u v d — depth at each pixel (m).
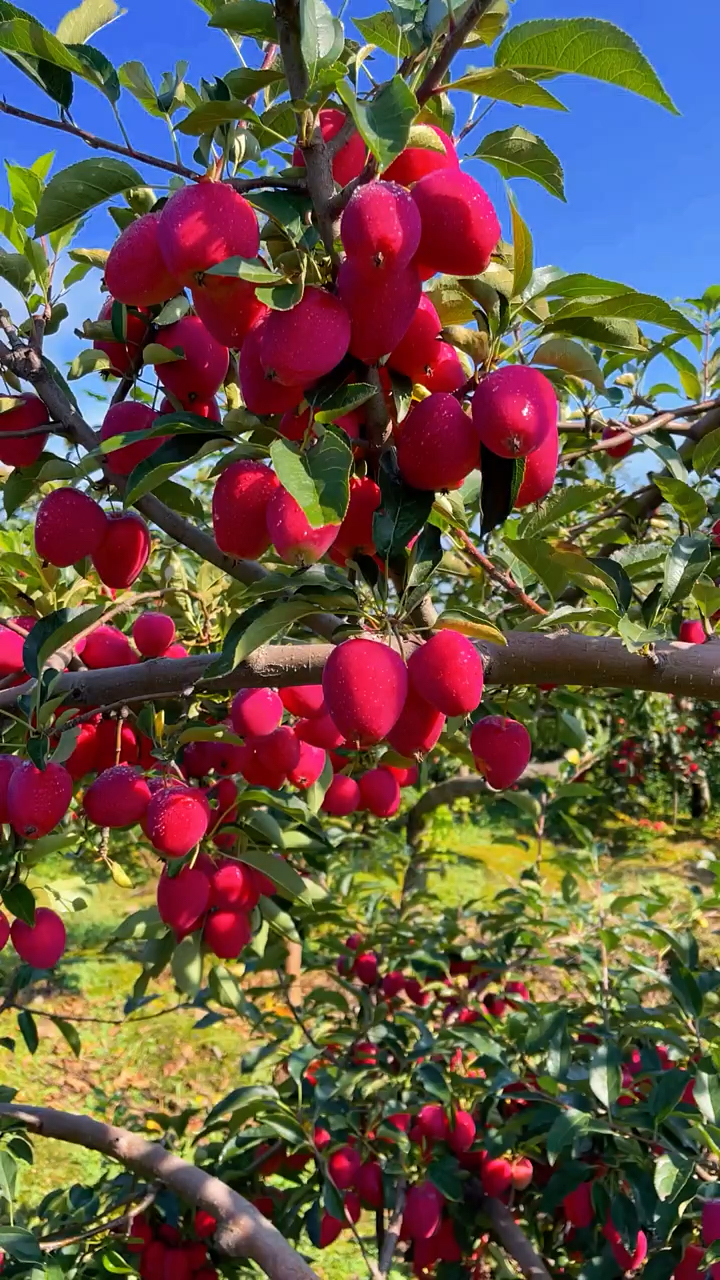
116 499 0.61
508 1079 0.89
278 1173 1.06
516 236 0.44
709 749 4.61
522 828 3.90
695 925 1.38
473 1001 1.16
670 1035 0.86
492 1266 1.10
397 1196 0.92
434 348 0.43
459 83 0.39
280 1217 1.02
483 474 0.43
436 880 3.15
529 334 0.47
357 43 0.49
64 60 0.42
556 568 0.51
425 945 1.21
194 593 0.92
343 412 0.38
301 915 1.08
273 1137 1.05
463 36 0.36
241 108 0.41
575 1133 0.77
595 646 0.47
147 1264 0.91
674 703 3.49
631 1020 0.97
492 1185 0.92
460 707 0.42
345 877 1.40
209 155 0.46
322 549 0.40
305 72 0.38
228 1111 0.93
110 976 2.62
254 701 0.64
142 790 0.64
